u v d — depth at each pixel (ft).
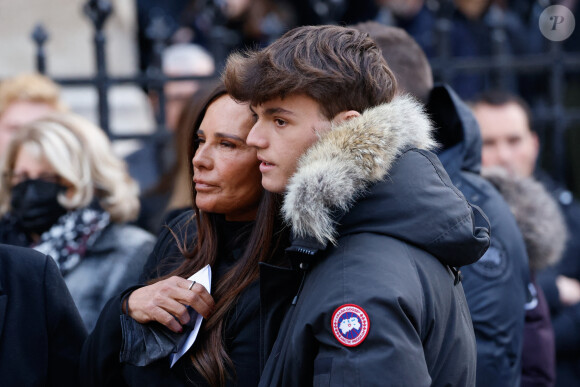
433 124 19.10
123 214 22.89
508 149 26.99
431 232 13.04
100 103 29.68
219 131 14.90
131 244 22.59
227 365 14.53
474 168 19.31
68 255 22.06
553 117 32.01
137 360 14.71
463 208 13.29
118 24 37.99
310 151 13.29
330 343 12.46
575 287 27.32
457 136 19.43
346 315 12.37
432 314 12.89
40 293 16.07
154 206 27.84
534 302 21.07
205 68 34.53
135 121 37.99
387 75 13.94
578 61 31.96
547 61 31.71
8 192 22.50
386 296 12.33
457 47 36.91
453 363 13.39
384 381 12.01
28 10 36.42
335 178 12.91
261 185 15.19
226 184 14.98
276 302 14.07
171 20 43.14
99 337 15.48
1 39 36.24
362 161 12.98
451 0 31.14
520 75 38.42
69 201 22.11
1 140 28.12
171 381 14.83
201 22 39.22
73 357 16.26
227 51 33.53
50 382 16.10
